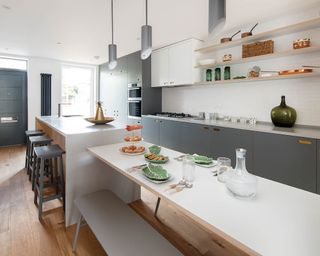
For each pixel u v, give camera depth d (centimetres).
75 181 218
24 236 195
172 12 283
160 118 439
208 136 343
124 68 546
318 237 75
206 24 325
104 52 507
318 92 273
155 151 187
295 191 114
